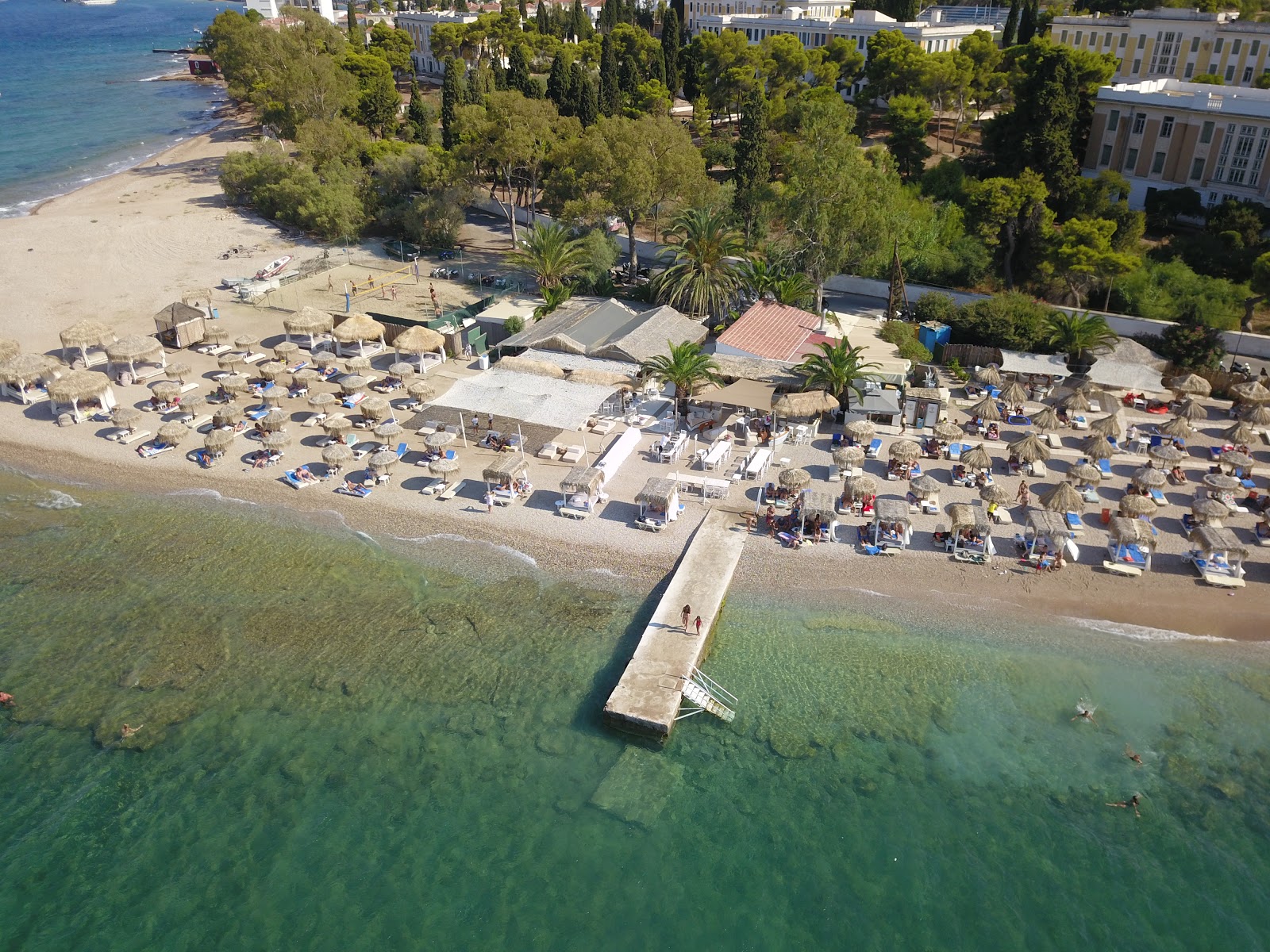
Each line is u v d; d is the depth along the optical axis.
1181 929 26.45
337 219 87.12
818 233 65.12
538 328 62.06
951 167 86.25
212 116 156.12
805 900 27.23
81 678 35.41
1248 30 91.31
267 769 31.42
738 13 155.75
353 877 27.75
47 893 27.20
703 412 55.28
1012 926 26.52
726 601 39.56
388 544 43.62
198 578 41.28
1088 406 55.31
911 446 47.06
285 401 57.16
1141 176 81.31
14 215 94.56
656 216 82.50
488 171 95.19
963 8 132.88
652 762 31.83
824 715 33.84
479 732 32.91
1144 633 37.62
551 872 27.97
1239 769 31.61
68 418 54.19
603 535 43.97
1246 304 64.94
